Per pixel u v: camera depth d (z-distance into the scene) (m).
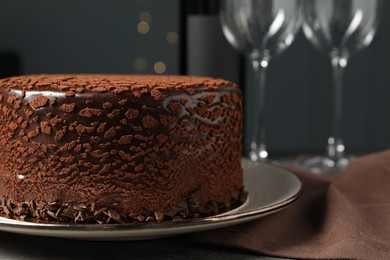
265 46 0.97
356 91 1.91
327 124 1.93
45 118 0.71
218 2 1.00
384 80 1.91
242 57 1.02
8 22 1.94
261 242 0.71
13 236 0.73
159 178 0.71
